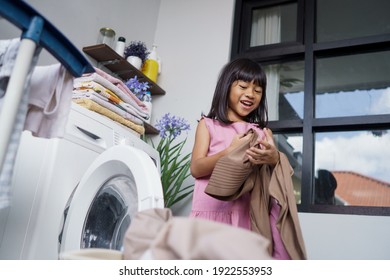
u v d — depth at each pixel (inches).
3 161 26.3
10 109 26.8
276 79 91.4
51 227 41.6
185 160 85.7
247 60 53.1
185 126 76.6
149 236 24.2
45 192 41.8
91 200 44.4
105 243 42.5
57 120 34.6
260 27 99.5
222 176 39.4
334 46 85.4
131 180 40.4
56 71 35.0
